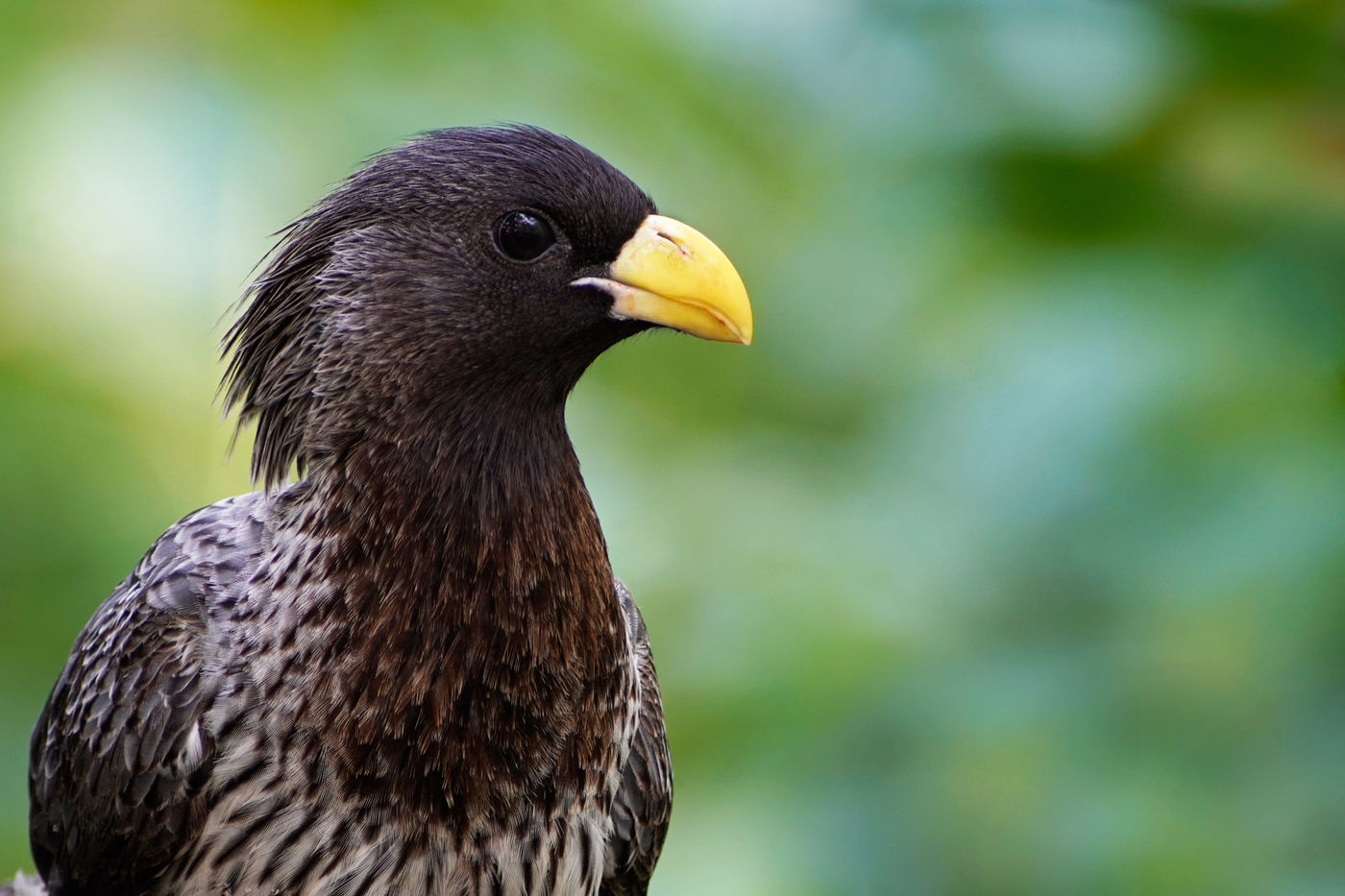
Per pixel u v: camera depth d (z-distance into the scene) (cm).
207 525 773
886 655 885
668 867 962
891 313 1087
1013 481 829
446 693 701
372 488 709
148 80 1065
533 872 730
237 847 714
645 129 1116
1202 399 780
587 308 729
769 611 954
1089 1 825
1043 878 805
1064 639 818
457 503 709
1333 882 757
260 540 747
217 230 1083
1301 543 746
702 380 1154
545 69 1098
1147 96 821
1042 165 823
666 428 1135
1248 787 772
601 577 747
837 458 1077
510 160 725
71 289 1087
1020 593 829
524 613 715
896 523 948
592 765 742
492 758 710
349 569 705
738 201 1136
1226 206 802
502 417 723
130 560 1126
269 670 707
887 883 845
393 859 704
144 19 1062
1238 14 790
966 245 967
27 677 1117
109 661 765
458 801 705
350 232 731
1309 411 768
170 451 1132
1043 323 833
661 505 1088
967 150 847
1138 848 784
